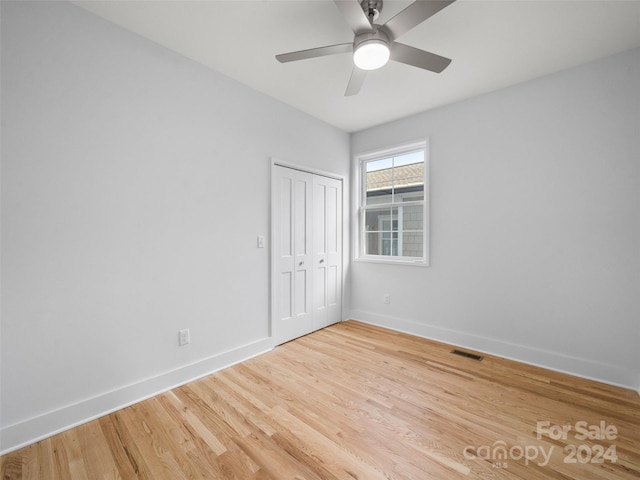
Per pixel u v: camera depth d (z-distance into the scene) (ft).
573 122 7.77
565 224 7.93
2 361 5.03
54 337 5.54
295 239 10.50
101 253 6.09
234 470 4.60
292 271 10.37
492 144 9.10
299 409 6.21
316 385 7.21
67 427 5.60
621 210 7.18
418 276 10.85
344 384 7.26
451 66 7.73
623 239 7.17
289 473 4.54
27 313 5.26
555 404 6.38
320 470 4.59
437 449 5.03
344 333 11.09
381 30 5.24
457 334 9.86
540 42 6.75
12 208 5.10
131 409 6.23
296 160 10.37
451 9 5.73
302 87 8.89
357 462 4.75
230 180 8.36
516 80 8.45
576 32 6.40
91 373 5.97
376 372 7.90
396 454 4.92
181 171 7.32
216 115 8.02
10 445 5.04
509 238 8.84
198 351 7.70
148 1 5.58
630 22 6.07
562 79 7.91
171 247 7.16
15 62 5.10
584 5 5.63
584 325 7.68
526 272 8.55
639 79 6.92
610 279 7.33
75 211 5.76
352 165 12.80
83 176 5.84
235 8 5.78
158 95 6.89
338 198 12.35
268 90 9.08
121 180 6.34
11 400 5.11
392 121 11.47
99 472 4.58
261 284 9.25
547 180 8.18
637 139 6.98
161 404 6.41
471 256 9.57
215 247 8.04
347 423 5.74
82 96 5.81
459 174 9.78
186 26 6.31
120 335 6.36
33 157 5.29
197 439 5.31
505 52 7.14
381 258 12.25
